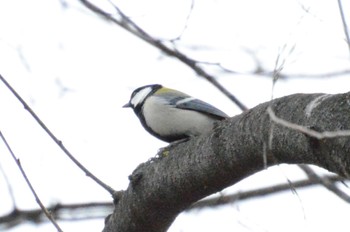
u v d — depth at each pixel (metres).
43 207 6.45
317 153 5.61
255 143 6.40
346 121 5.33
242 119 6.68
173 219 7.68
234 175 6.89
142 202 7.53
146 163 7.77
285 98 6.25
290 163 6.21
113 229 7.91
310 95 6.03
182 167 7.18
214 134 6.93
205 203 10.41
